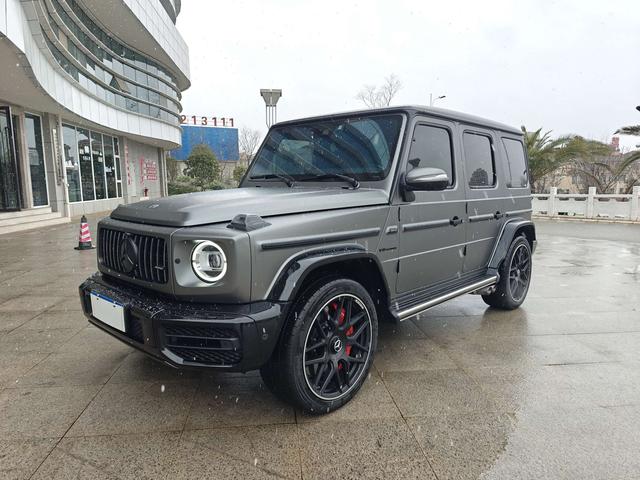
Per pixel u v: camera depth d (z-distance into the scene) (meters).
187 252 2.26
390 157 3.08
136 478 2.04
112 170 20.78
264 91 12.02
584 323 4.30
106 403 2.72
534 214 18.47
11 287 5.74
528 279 4.89
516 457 2.19
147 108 22.97
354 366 2.73
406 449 2.25
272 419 2.54
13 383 3.00
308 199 2.63
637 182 23.05
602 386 2.94
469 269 4.01
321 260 2.43
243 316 2.16
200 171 36.78
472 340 3.80
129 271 2.56
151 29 19.66
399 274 3.13
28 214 13.02
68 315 4.52
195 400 2.76
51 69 11.73
